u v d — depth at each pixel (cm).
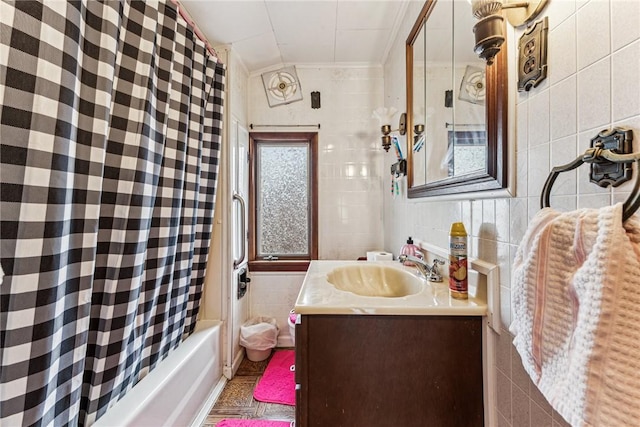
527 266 51
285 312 229
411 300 90
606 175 48
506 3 68
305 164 239
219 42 188
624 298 37
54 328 72
